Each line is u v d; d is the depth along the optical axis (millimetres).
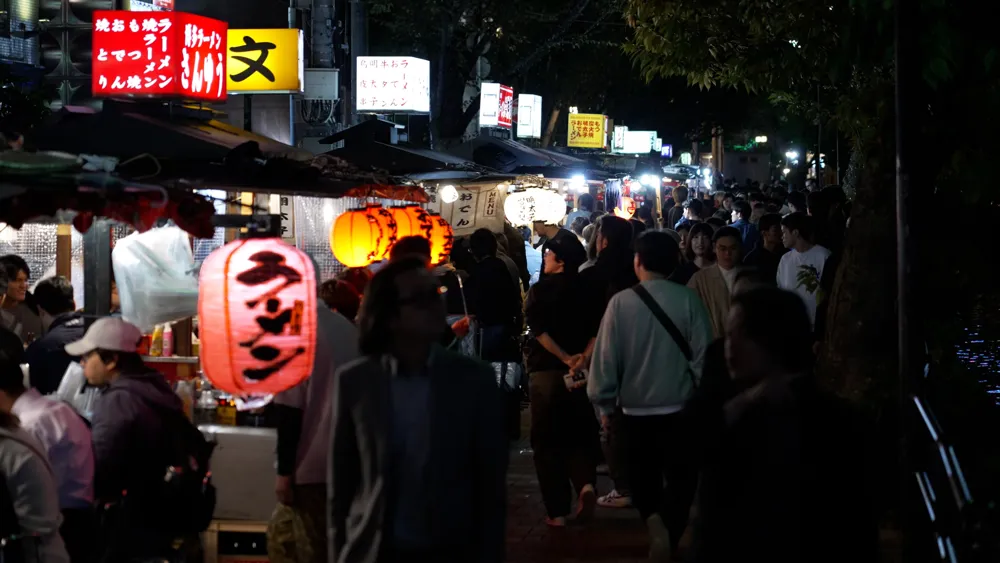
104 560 6031
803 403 4039
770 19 11953
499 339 11133
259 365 5477
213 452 6785
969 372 8531
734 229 9312
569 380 8336
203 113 8938
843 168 22641
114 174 5918
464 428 4145
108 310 7441
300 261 5582
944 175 9031
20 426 5410
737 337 4137
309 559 5680
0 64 12562
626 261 8789
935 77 7941
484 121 27062
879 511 4094
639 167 35938
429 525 4074
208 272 5516
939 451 6020
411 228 9641
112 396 6195
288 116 15039
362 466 4152
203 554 6652
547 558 7727
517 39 28234
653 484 7168
